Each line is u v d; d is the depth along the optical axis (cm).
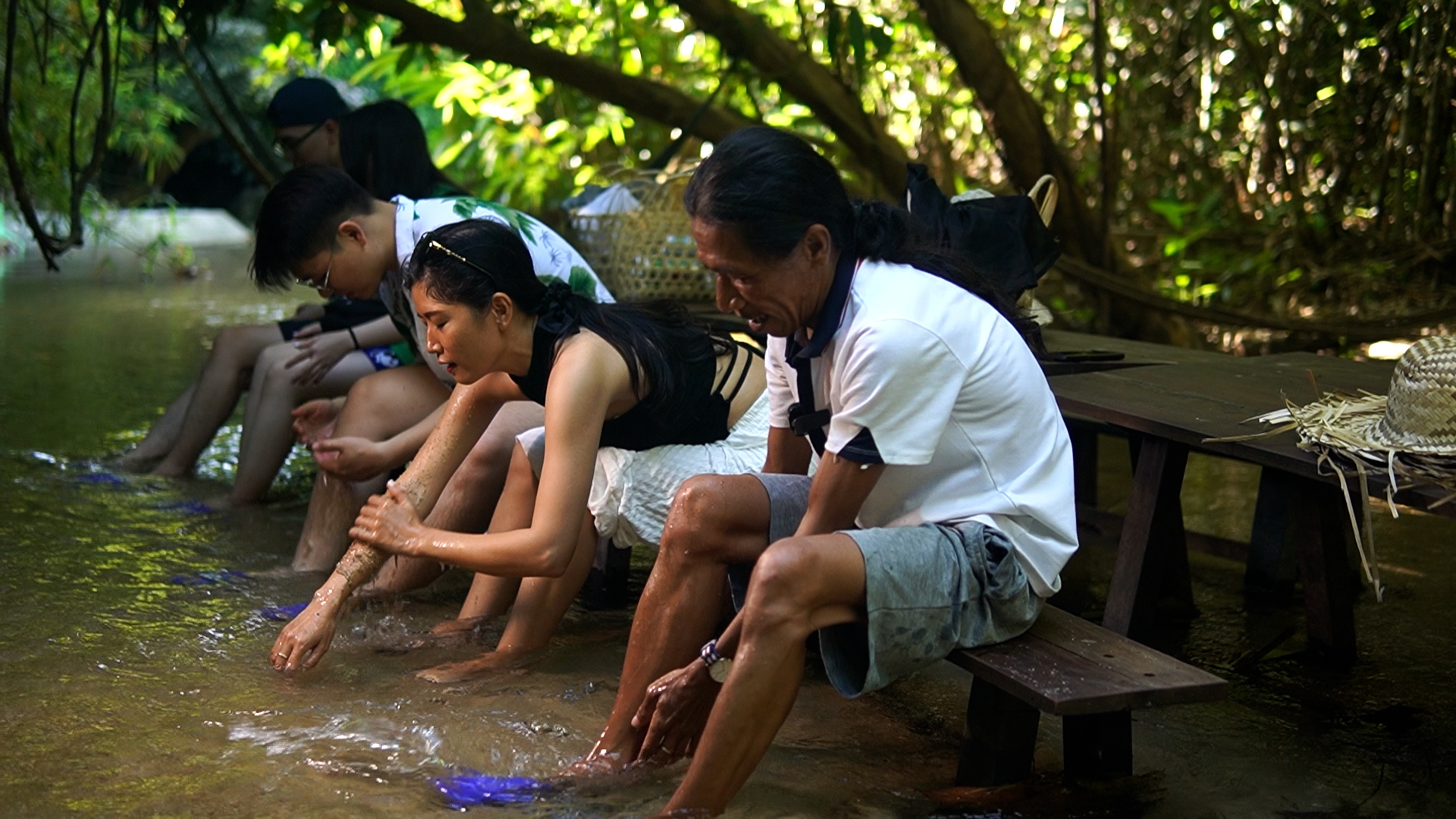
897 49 829
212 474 502
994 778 259
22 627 340
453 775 263
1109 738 268
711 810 237
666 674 264
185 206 1523
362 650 331
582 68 704
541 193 973
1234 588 398
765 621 231
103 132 608
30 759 267
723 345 337
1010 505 254
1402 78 728
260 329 490
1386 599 382
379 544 307
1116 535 427
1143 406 330
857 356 242
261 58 1159
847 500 247
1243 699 315
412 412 402
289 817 245
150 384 664
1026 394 256
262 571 390
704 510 264
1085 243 716
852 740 289
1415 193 742
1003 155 698
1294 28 756
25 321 862
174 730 281
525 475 324
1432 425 264
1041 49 850
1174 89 819
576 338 303
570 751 273
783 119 842
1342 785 270
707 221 238
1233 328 764
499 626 345
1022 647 250
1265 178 795
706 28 675
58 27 673
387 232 373
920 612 240
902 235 254
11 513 440
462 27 678
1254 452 288
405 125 450
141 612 354
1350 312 753
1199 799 262
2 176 784
